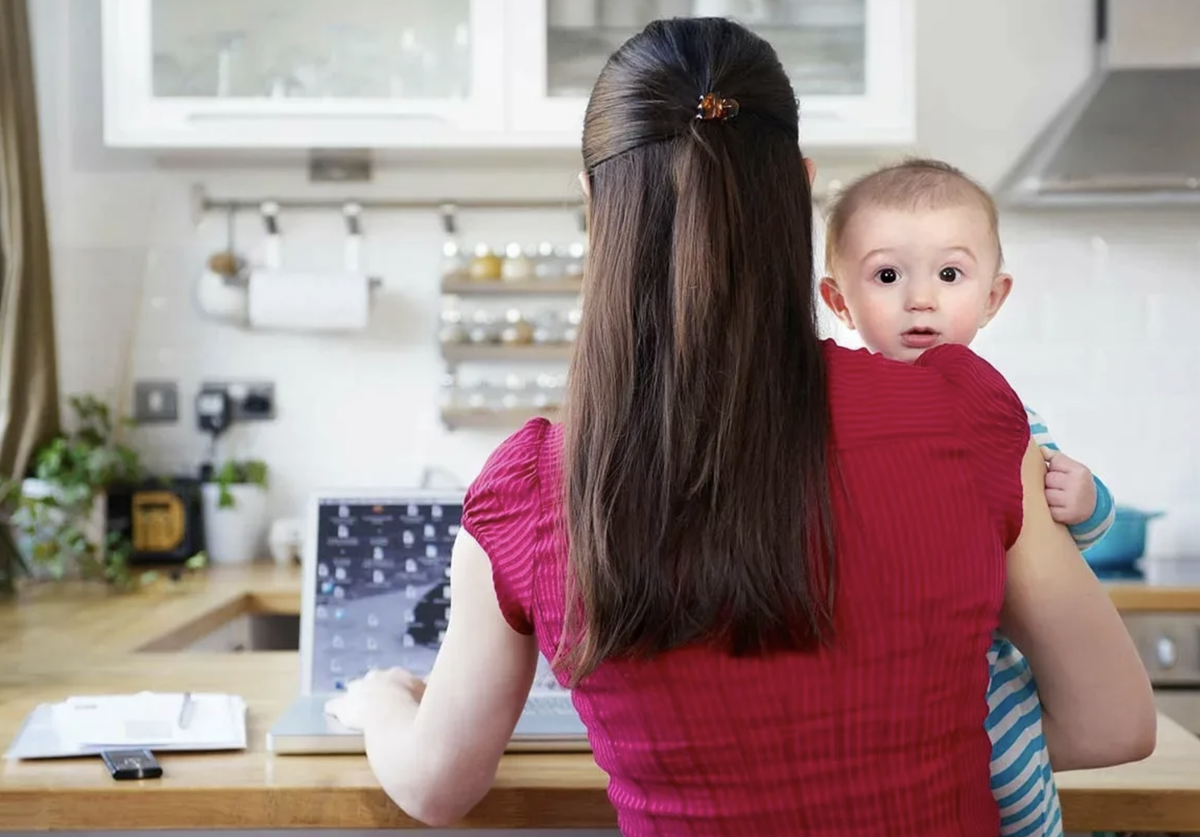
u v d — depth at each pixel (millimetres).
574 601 823
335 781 1157
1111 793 1137
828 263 1179
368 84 2746
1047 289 3107
